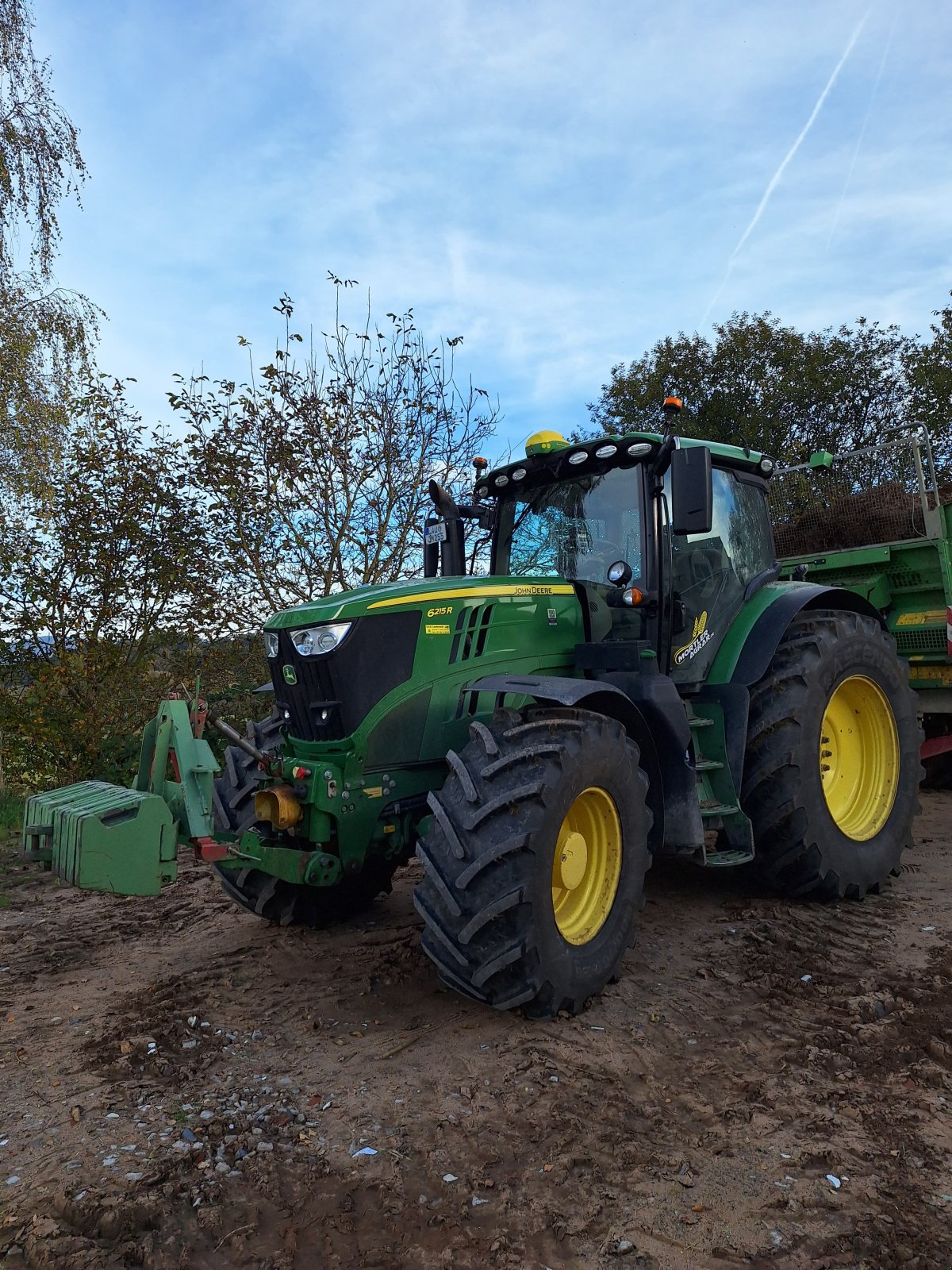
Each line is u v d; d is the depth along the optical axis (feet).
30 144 35.35
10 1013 11.50
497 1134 8.37
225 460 26.55
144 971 12.98
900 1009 10.86
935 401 51.70
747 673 14.33
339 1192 7.55
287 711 12.25
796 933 13.67
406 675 11.96
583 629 14.07
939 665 21.85
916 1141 8.14
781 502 24.45
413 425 28.78
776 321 57.82
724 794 14.06
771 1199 7.34
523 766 10.33
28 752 26.43
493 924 10.07
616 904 11.51
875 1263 6.60
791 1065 9.61
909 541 21.50
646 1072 9.55
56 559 26.09
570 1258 6.70
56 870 10.33
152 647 27.45
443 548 16.06
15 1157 8.11
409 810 12.42
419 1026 10.80
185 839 10.98
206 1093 9.26
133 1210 7.22
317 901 14.35
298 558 28.04
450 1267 6.63
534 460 14.87
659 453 13.29
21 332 31.65
